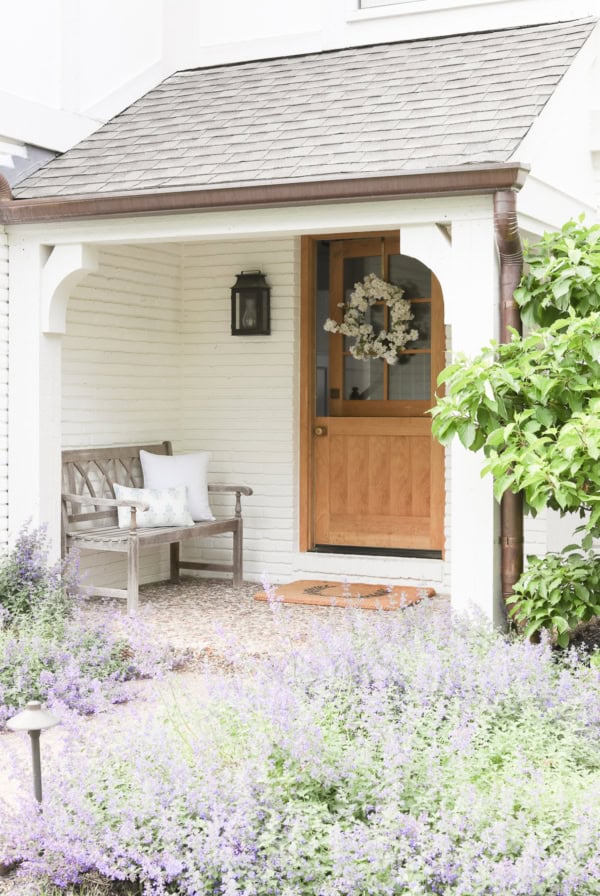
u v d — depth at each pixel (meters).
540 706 4.37
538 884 3.12
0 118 7.20
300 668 4.59
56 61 7.73
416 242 6.11
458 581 6.00
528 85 6.71
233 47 8.80
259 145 6.93
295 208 6.41
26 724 3.79
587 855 3.27
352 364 8.98
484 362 5.47
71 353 7.96
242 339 8.95
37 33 7.55
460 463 6.00
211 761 3.77
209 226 6.68
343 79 7.74
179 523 8.05
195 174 6.73
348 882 3.21
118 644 6.25
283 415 8.83
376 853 3.26
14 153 7.41
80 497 7.50
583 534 7.43
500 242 5.81
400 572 8.43
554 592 5.54
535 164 6.27
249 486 8.95
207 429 9.11
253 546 8.95
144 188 6.73
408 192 5.94
